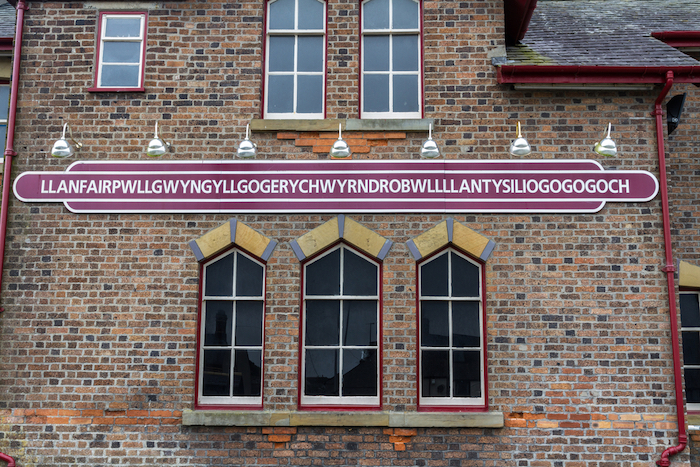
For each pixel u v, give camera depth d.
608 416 6.99
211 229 7.47
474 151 7.55
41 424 7.10
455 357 7.31
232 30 7.88
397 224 7.41
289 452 7.02
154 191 7.54
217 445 7.05
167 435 7.07
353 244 7.39
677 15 9.37
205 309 7.48
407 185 7.46
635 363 7.08
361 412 7.04
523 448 6.96
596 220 7.38
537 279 7.27
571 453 6.94
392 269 7.34
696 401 8.10
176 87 7.76
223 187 7.53
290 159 7.59
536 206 7.39
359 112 7.80
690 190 8.35
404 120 7.54
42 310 7.32
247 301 7.49
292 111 7.89
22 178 7.60
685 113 8.56
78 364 7.21
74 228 7.49
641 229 7.35
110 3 7.98
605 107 7.63
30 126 7.73
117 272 7.39
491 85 7.70
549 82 7.46
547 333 7.17
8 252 7.45
